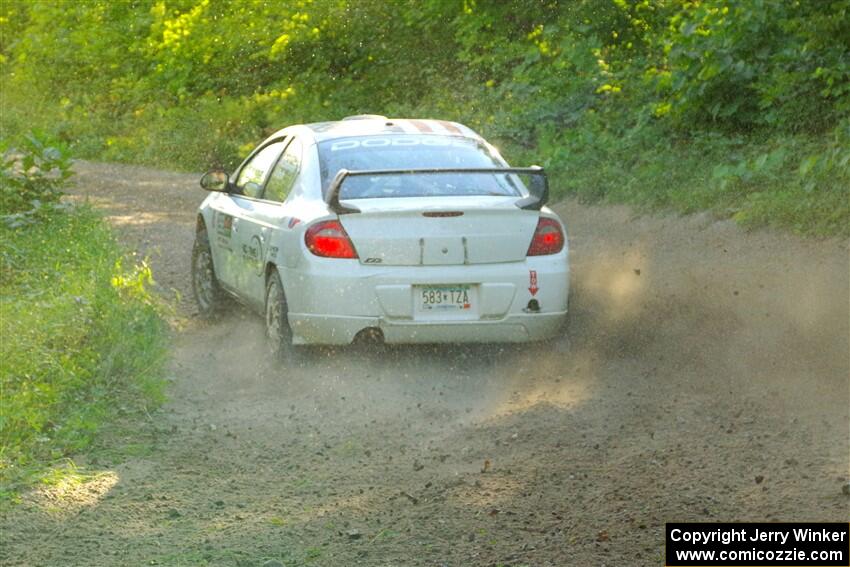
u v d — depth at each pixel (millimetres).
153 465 11016
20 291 16953
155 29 47156
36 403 12141
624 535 8938
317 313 13414
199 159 37781
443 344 14781
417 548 8844
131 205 29078
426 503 9828
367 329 13453
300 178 14562
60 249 19219
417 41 41344
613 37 34156
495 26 38969
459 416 12391
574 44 33438
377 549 8852
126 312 15422
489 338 13688
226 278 16297
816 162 20453
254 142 39062
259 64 44312
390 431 11969
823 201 19047
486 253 13578
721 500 9578
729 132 25406
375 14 42500
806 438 10992
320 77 41875
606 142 27000
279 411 12719
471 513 9555
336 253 13375
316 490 10320
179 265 20891
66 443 11414
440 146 14945
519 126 30719
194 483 10539
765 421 11570
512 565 8438
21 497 10008
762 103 24062
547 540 8898
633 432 11516
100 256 18219
